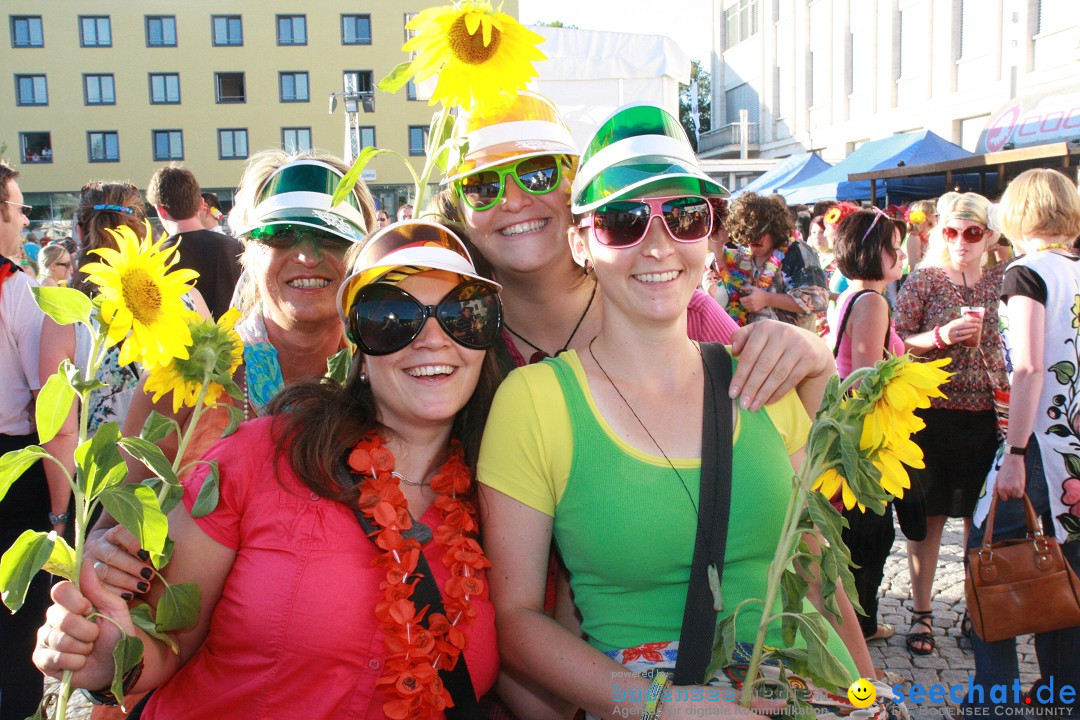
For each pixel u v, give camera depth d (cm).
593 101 712
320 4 4406
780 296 569
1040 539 294
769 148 3506
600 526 173
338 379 206
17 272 312
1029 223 318
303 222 220
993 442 402
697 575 169
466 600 168
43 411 138
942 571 505
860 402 153
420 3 4422
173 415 213
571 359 188
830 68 2973
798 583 160
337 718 161
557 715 192
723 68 4116
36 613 307
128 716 190
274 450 171
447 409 174
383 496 167
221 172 4506
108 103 4469
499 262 243
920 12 2444
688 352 187
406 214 768
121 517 137
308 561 162
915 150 1314
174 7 4416
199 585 166
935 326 424
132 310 142
